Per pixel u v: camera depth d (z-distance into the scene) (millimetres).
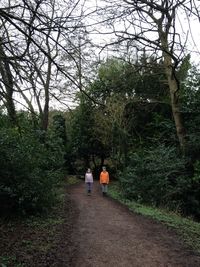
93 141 38281
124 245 10422
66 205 18219
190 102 23438
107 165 40094
